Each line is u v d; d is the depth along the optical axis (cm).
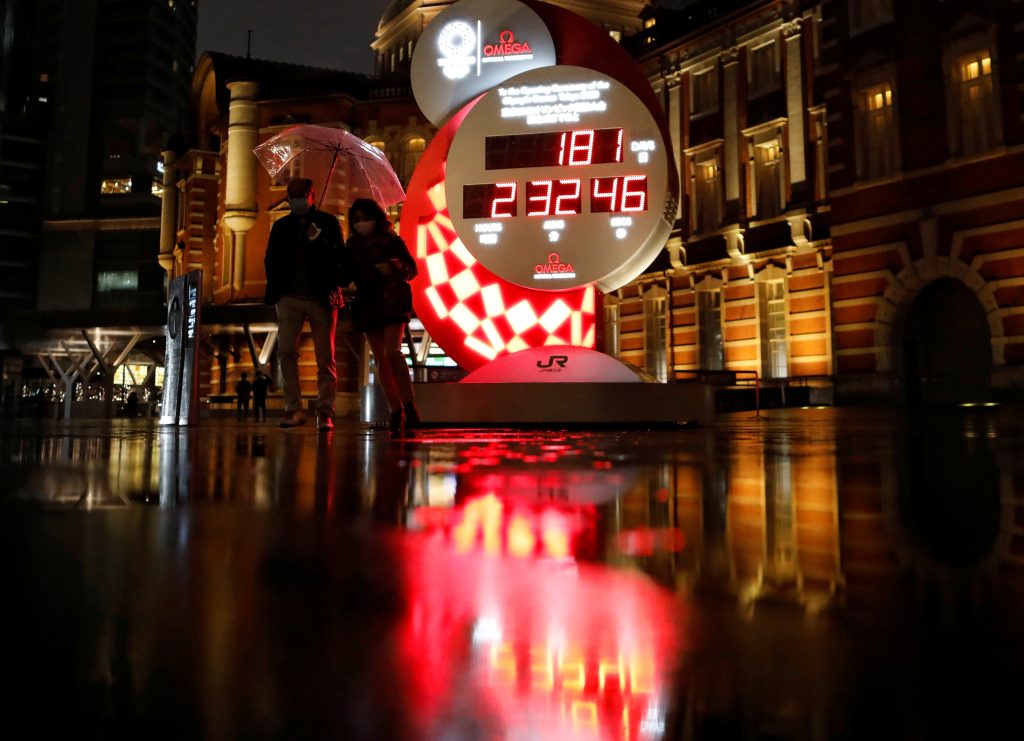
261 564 86
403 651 53
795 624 59
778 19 2173
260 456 308
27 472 219
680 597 69
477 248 770
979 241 1591
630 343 2636
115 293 5875
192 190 3469
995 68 1573
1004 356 1545
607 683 46
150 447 375
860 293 1806
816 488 170
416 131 2977
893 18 1750
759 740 36
